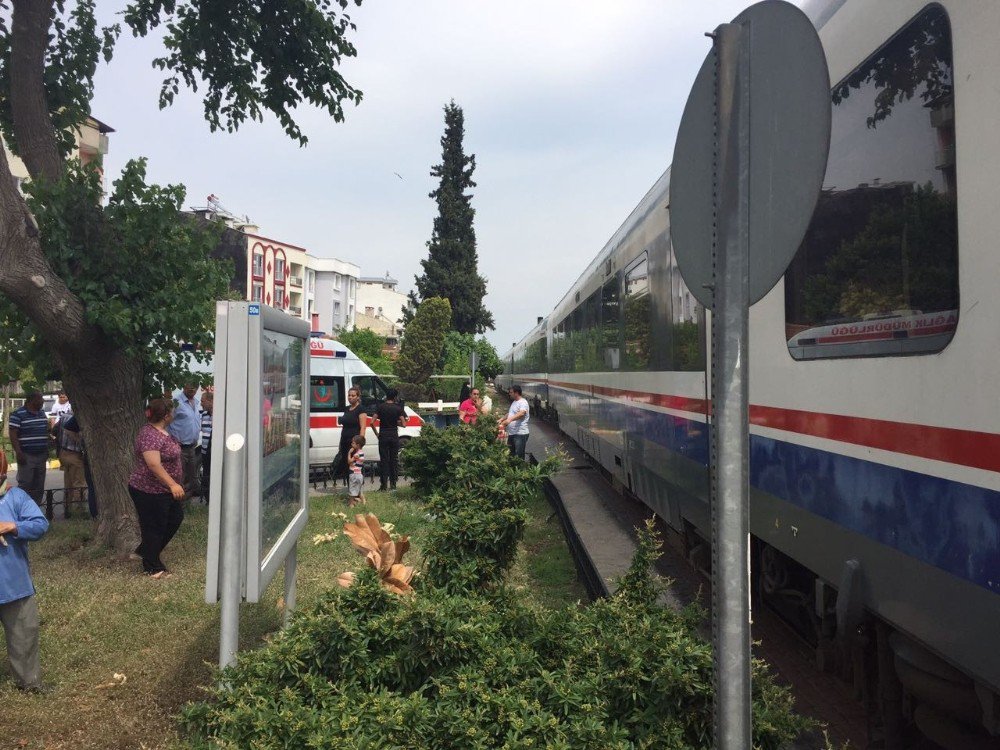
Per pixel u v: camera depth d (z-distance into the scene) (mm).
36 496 12219
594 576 6625
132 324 8781
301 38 11055
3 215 8180
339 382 16781
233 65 11406
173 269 9227
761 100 2164
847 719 4988
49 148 9656
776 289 4875
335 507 12312
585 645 3318
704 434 6770
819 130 1983
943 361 3100
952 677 3285
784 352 4754
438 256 61750
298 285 81250
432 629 3201
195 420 12883
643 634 3092
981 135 2904
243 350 4289
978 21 2932
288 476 5387
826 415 4164
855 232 3879
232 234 69688
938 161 3193
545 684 2986
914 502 3303
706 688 2807
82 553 9461
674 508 8000
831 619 4617
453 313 61344
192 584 8023
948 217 3104
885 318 3566
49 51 10391
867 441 3713
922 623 3250
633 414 10148
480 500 4348
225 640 4227
